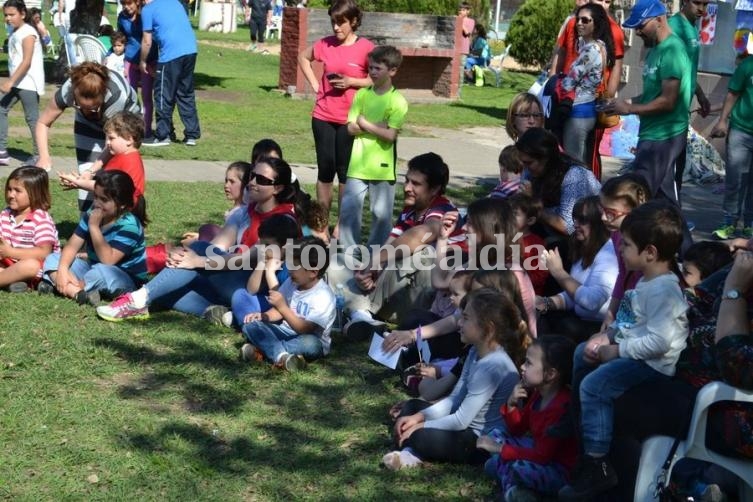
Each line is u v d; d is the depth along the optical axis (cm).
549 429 417
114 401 496
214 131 1411
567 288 532
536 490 412
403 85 1989
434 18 1972
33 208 664
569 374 421
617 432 401
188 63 1266
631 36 1385
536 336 519
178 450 448
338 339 609
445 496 420
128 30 1426
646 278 404
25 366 532
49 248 662
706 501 383
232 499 409
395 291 625
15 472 420
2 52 2230
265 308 599
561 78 845
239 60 2569
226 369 545
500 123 1681
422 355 526
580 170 603
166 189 991
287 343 556
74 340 573
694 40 841
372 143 748
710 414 377
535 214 575
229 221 662
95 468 429
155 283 619
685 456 381
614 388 397
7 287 658
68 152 1165
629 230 399
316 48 860
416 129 1561
